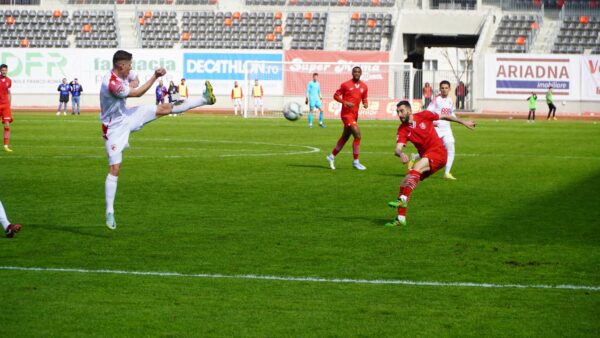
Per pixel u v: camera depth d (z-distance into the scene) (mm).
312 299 16906
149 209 28516
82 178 36781
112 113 23516
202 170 40688
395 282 18359
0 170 39625
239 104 110625
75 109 101875
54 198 30812
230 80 115312
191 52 114938
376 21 118562
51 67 115500
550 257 21078
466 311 16125
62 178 36719
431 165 25891
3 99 49406
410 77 105375
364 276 18891
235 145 56656
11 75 115500
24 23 121812
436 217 27453
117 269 19344
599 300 16953
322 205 29938
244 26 120125
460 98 115562
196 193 32625
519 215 27984
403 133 26125
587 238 23734
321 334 14617
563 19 116375
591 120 102125
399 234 24234
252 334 14586
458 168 43688
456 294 17391
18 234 23594
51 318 15445
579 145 60750
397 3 120375
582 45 114938
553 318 15680
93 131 68438
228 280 18406
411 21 116125
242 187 34562
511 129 81688
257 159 46812
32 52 115438
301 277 18734
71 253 21078
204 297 16984
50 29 121250
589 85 110312
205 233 24078
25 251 21250
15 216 26734
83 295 17031
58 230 24297
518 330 14930
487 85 112562
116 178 23625
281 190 33875
